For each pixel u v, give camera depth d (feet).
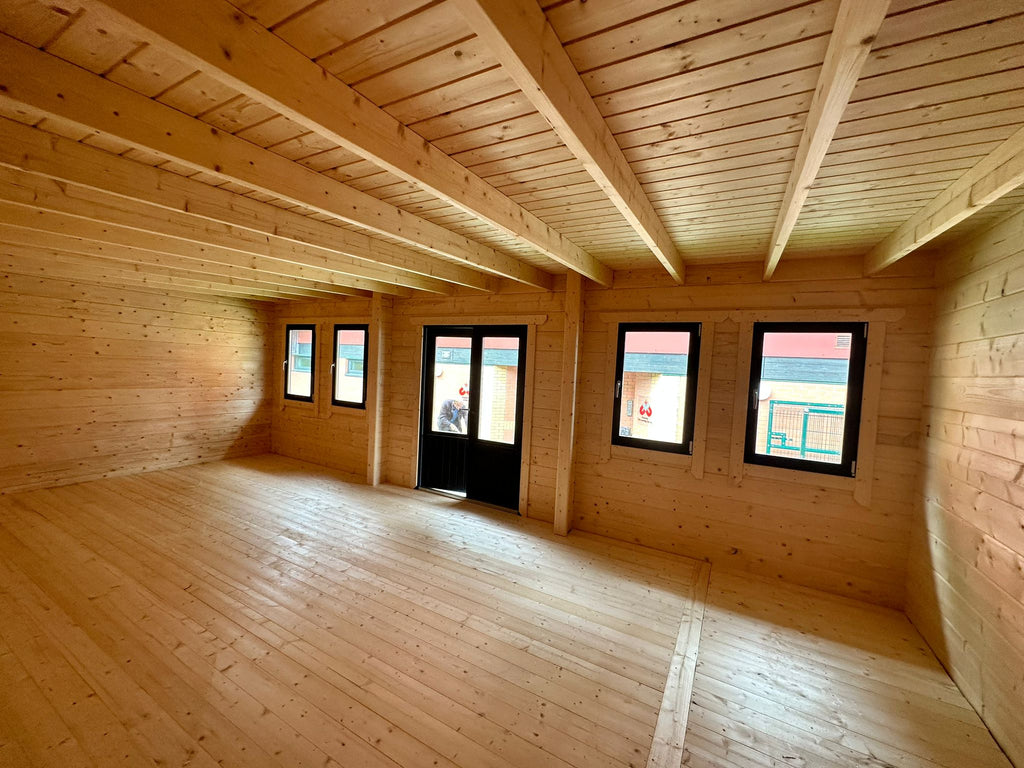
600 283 11.76
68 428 14.92
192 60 3.07
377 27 3.45
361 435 17.93
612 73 4.00
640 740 5.72
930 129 4.62
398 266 10.78
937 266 8.71
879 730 6.07
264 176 5.71
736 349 10.79
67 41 3.71
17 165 5.22
